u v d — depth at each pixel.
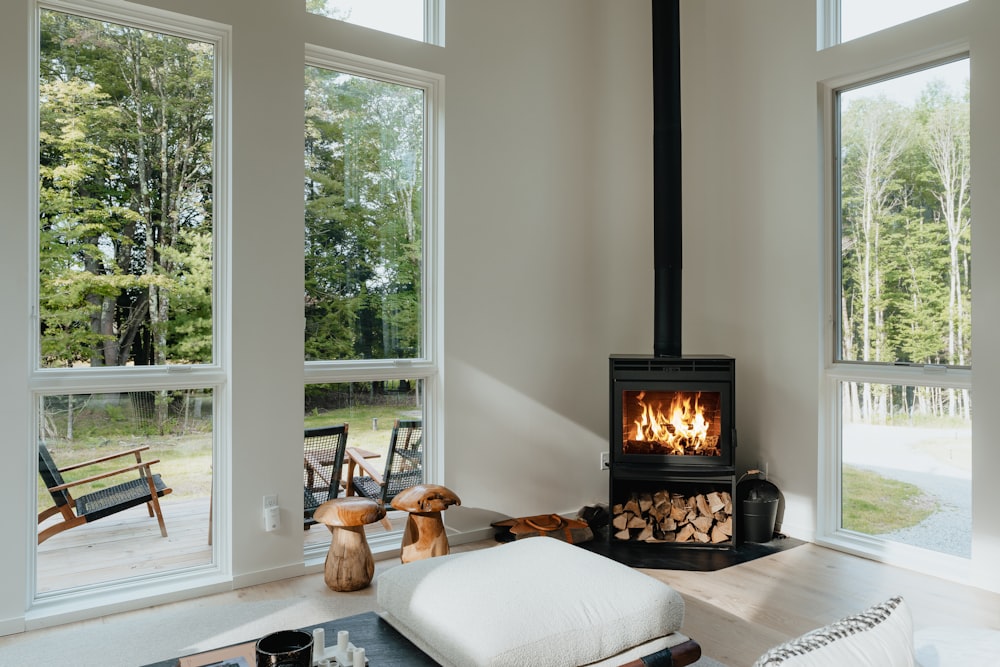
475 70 3.94
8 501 2.73
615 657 1.91
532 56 4.15
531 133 4.14
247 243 3.24
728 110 4.38
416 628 1.93
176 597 3.04
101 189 3.02
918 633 1.37
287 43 3.35
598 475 4.45
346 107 3.64
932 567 3.43
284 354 3.35
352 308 3.67
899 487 3.66
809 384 3.94
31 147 2.86
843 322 3.91
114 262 3.05
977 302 3.25
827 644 0.98
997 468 3.18
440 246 3.86
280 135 3.33
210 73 3.26
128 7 3.01
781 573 3.44
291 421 3.36
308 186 3.53
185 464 3.20
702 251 4.53
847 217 3.89
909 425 3.62
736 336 4.34
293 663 1.51
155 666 1.65
